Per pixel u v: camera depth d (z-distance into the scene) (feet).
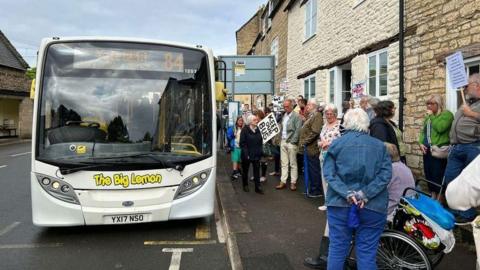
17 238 18.88
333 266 11.86
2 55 91.40
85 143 18.22
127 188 17.92
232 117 53.06
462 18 22.02
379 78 31.96
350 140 11.78
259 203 24.61
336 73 41.39
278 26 70.69
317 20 47.14
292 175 28.40
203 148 19.47
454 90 22.82
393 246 12.96
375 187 11.29
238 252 16.26
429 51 24.98
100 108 18.74
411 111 26.86
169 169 18.42
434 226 12.48
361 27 35.17
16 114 102.42
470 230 16.14
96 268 15.42
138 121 18.98
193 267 15.49
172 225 20.90
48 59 18.69
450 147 19.79
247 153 27.40
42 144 17.93
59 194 17.67
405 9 27.53
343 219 11.75
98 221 17.79
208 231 20.01
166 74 19.62
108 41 19.29
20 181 34.17
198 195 18.99
